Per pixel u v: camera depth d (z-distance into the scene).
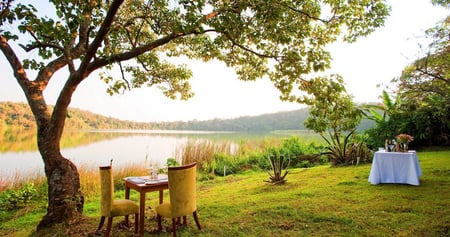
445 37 7.05
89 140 20.91
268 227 3.73
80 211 4.43
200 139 12.28
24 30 3.70
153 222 4.24
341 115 4.30
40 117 4.36
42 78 4.61
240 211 4.54
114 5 3.55
